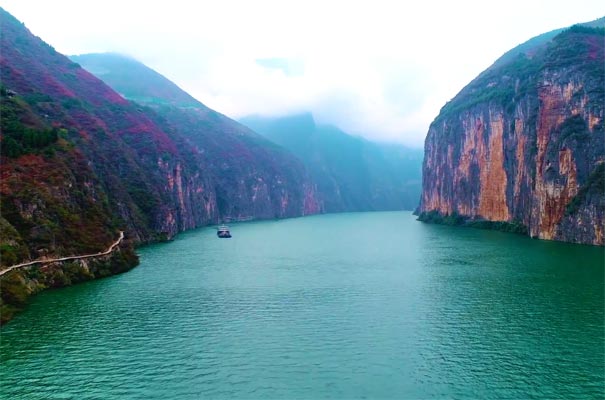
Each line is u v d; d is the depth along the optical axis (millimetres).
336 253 126812
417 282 82688
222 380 43344
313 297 72438
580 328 55719
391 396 40469
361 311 64188
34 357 48062
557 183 138750
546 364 46094
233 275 91938
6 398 39938
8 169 86812
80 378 43531
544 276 84312
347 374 44500
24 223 78875
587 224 126562
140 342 52312
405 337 53750
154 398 40188
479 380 43062
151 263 107125
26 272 72062
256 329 56688
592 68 140875
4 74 144750
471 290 75312
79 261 83688
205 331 55938
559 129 142500
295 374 44500
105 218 103250
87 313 63062
